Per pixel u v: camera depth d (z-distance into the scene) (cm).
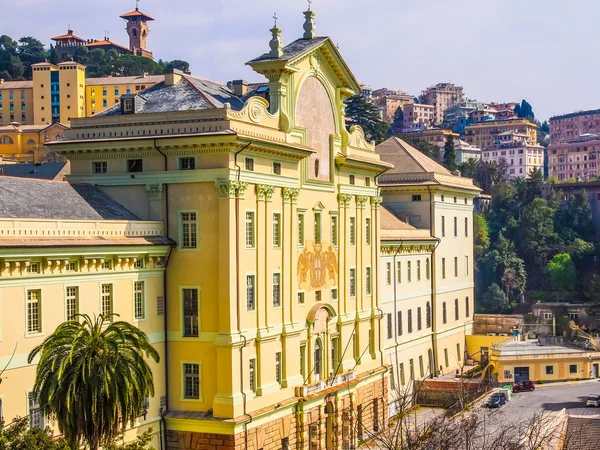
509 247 19062
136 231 6194
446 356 11888
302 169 7356
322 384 7469
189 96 6850
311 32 7688
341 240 8131
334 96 8100
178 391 6425
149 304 6284
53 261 5419
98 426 4659
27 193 5906
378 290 8938
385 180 11594
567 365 12031
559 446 7438
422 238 10894
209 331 6362
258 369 6638
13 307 5194
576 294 18150
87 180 6669
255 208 6650
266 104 6862
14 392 5197
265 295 6750
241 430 6322
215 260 6353
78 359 4638
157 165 6488
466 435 5109
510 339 12706
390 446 5041
